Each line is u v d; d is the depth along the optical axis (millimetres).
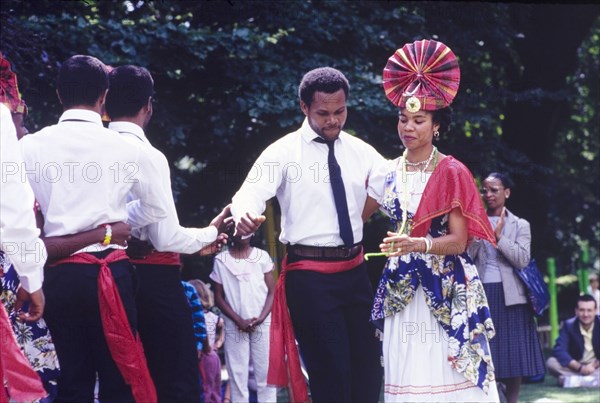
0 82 6527
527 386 13195
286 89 13938
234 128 14625
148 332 6887
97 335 6215
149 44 13344
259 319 10695
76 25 12859
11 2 11625
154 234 6699
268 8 14594
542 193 19516
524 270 10297
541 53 19422
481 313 6270
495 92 17703
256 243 13648
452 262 6281
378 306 6414
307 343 6770
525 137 19828
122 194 6316
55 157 6172
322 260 6770
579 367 13289
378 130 15109
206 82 14359
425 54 6270
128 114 6801
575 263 23672
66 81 6301
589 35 22391
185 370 6941
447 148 17359
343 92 6793
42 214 6211
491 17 17391
